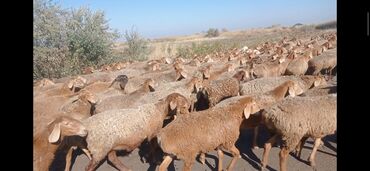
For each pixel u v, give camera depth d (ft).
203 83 9.77
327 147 7.66
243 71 11.22
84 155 8.11
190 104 9.40
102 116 6.35
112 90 9.80
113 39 22.58
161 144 5.81
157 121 6.93
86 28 20.68
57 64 17.60
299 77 9.57
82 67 20.04
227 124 6.11
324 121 6.02
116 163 6.52
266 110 6.37
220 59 19.35
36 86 11.70
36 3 17.37
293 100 6.33
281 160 6.28
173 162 7.36
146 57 27.30
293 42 29.27
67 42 19.60
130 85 11.25
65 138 6.32
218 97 9.55
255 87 9.20
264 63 14.75
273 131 6.46
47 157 5.79
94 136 6.13
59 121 5.56
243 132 8.96
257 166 6.97
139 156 7.91
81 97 8.29
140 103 8.39
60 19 19.20
